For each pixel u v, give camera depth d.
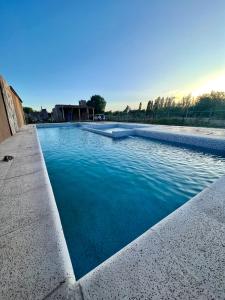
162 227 1.72
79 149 8.48
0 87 8.47
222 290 1.06
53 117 28.22
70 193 3.89
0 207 2.17
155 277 1.16
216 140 7.15
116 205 3.34
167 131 10.24
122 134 11.59
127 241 2.37
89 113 30.95
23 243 1.52
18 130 12.70
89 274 1.20
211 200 2.27
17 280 1.16
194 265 1.25
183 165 5.67
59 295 1.05
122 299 1.01
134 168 5.48
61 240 1.56
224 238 1.55
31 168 3.75
